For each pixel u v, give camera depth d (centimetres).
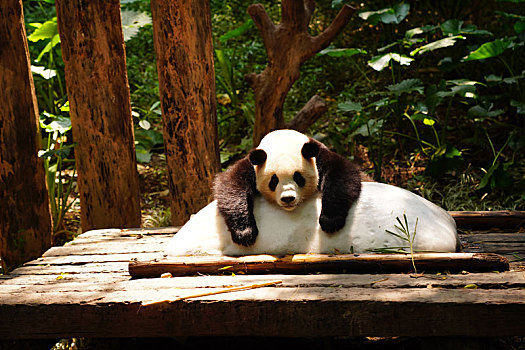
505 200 615
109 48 518
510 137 655
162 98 534
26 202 524
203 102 532
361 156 736
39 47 792
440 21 912
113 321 326
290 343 393
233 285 338
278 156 371
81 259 417
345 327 308
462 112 794
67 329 330
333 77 885
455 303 297
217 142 552
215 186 397
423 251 364
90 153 527
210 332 321
